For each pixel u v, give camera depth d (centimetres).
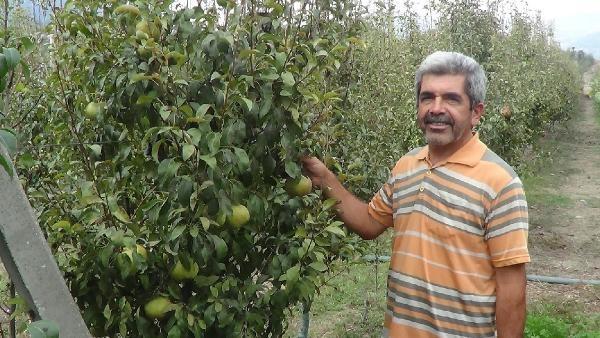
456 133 232
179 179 201
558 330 484
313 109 247
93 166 240
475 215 230
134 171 229
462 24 1024
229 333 226
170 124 206
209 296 220
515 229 227
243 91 206
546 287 665
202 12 213
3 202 185
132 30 218
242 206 210
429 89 233
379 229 272
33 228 191
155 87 209
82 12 240
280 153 223
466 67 232
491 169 232
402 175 256
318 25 258
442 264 236
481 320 234
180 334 217
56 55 256
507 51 960
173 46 215
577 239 856
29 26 343
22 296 204
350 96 370
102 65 227
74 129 235
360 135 390
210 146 194
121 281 226
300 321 534
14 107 288
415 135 568
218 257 207
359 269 667
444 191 236
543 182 1224
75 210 240
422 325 242
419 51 795
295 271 222
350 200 267
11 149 152
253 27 216
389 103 500
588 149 1730
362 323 544
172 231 202
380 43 517
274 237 233
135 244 209
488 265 234
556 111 1602
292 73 221
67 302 198
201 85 209
